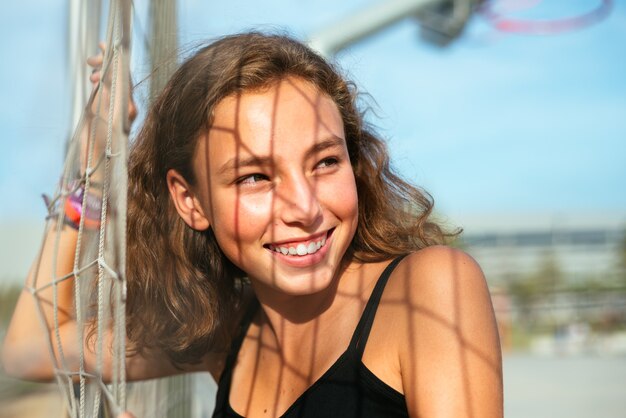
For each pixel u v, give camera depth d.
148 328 1.91
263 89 1.54
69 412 1.63
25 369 1.96
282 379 1.73
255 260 1.58
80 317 1.43
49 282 1.96
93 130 1.41
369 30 3.74
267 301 1.74
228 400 1.84
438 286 1.47
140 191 1.89
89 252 1.60
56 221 1.98
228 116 1.56
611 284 45.84
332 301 1.68
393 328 1.50
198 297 1.87
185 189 1.75
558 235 50.06
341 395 1.55
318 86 1.60
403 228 1.85
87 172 1.42
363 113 1.92
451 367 1.39
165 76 2.00
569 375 17.27
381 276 1.60
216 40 1.74
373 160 1.86
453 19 4.30
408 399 1.44
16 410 2.45
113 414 1.06
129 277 1.90
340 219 1.57
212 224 1.66
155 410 2.38
